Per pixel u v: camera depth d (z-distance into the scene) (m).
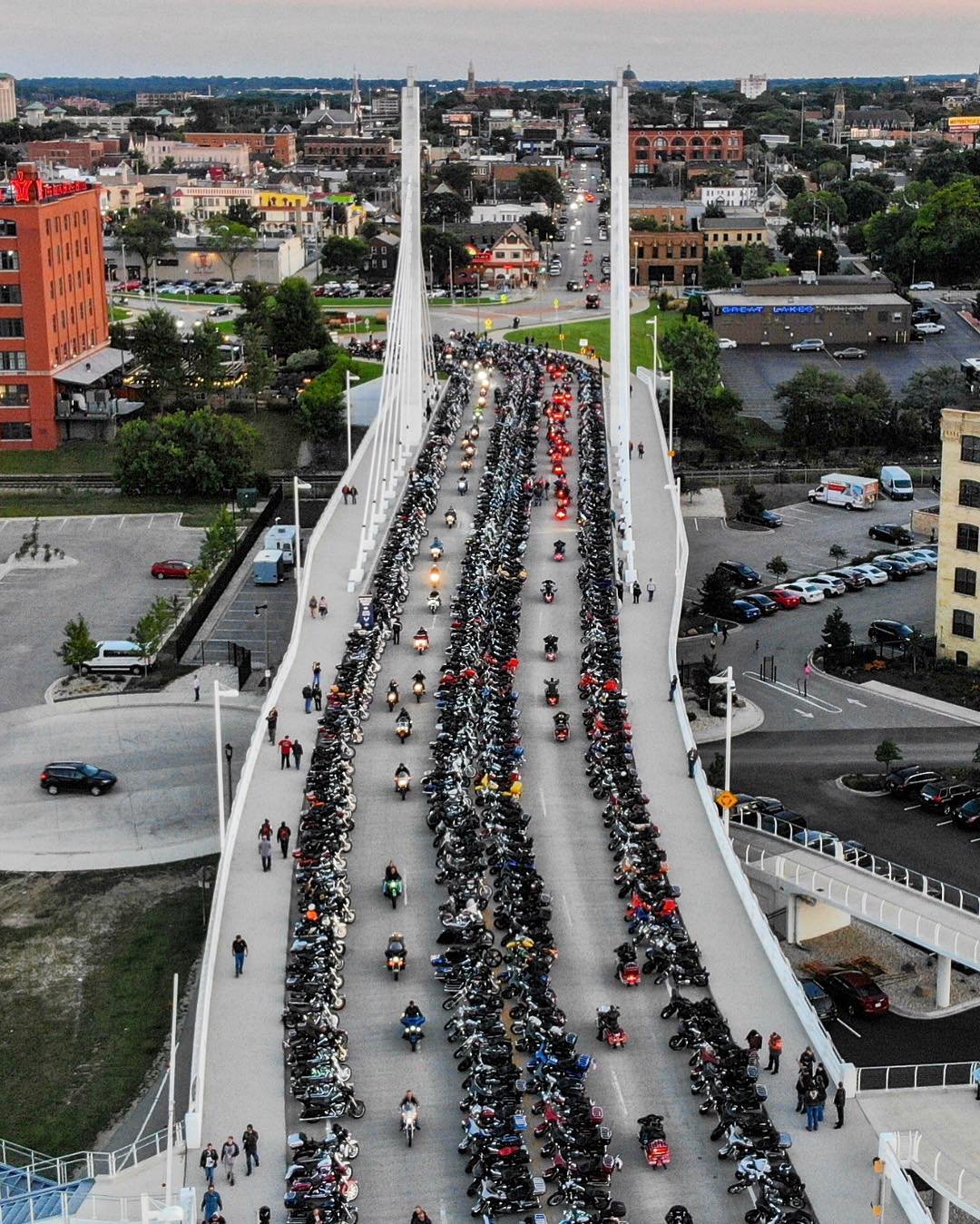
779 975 83.94
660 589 143.62
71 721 141.00
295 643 130.50
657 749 112.19
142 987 98.19
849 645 153.38
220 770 95.06
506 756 108.62
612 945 87.75
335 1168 67.12
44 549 194.75
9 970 100.44
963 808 117.19
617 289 178.62
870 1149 71.25
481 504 165.00
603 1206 65.38
